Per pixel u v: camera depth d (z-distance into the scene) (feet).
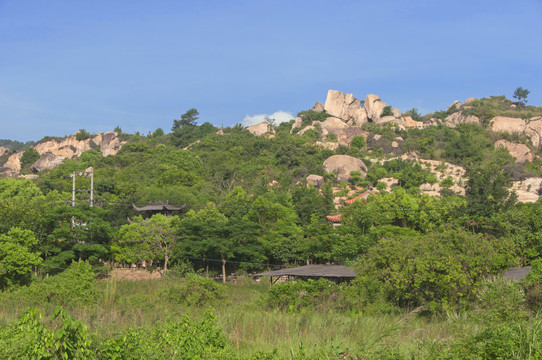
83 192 213.05
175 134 446.19
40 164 395.34
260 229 160.04
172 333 33.73
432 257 69.62
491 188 165.99
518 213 138.62
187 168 298.56
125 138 457.68
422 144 355.97
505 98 517.96
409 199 178.29
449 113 462.60
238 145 361.71
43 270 133.69
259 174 300.81
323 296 75.72
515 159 350.23
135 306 71.72
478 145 357.82
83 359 26.66
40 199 200.13
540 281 58.80
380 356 33.17
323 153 336.90
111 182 234.79
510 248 78.79
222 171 290.56
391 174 297.33
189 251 147.43
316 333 49.37
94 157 376.07
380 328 50.29
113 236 150.61
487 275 69.36
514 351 28.73
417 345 35.86
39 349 25.43
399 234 152.76
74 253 140.26
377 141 374.63
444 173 308.19
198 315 64.75
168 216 180.96
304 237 161.17
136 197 201.67
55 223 141.90
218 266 158.71
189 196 195.83
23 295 75.31
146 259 155.02
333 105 449.06
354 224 155.12
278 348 42.06
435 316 64.85
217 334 35.45
